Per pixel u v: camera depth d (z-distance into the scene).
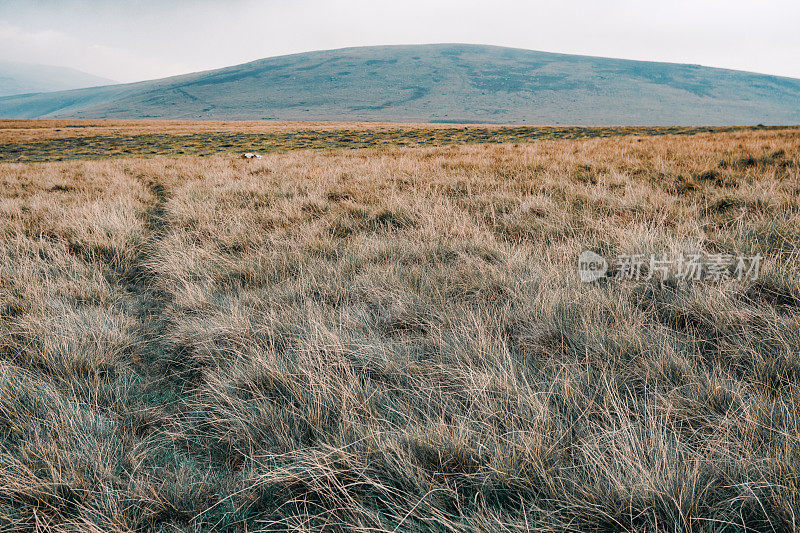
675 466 1.63
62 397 2.43
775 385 2.11
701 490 1.55
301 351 2.68
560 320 2.86
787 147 9.52
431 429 1.94
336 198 7.93
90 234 5.84
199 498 1.84
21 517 1.73
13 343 2.99
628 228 4.57
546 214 5.65
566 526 1.49
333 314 3.31
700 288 3.14
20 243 5.39
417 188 7.88
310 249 5.07
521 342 2.81
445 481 1.69
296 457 1.90
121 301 4.19
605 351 2.46
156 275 4.99
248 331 3.15
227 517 1.79
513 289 3.48
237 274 4.56
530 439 1.80
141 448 2.19
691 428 1.90
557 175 8.32
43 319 3.29
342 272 4.23
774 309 2.78
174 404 2.63
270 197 7.86
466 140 36.84
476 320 2.92
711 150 10.45
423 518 1.57
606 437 1.81
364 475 1.75
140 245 5.92
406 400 2.27
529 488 1.66
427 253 4.56
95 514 1.73
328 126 77.19
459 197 7.13
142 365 3.08
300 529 1.62
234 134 52.91
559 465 1.75
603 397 2.09
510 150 15.21
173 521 1.77
